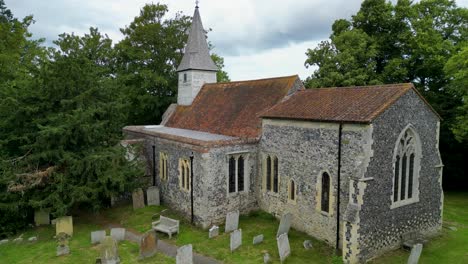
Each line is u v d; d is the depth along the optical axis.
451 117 29.12
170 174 22.69
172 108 32.72
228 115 24.83
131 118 40.09
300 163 18.12
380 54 32.16
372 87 17.53
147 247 15.68
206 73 31.31
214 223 19.50
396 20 31.11
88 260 15.61
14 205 18.69
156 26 37.19
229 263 14.96
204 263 15.05
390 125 15.52
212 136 22.52
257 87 24.92
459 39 29.89
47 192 19.41
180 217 21.19
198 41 30.98
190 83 30.70
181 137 21.11
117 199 24.05
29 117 20.42
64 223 18.72
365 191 14.77
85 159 18.91
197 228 19.39
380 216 15.53
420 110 17.02
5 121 19.94
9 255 16.50
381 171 15.34
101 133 20.66
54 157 19.78
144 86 35.84
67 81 20.33
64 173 19.44
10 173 18.84
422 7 30.58
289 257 15.43
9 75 30.36
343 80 28.03
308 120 17.25
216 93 28.58
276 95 22.50
